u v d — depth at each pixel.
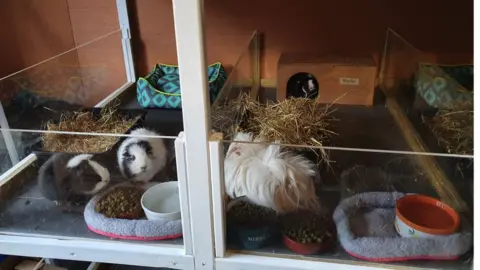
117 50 1.63
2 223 0.88
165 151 0.87
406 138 1.19
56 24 1.63
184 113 0.68
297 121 1.18
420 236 0.73
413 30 1.52
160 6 1.58
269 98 1.45
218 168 0.71
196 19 0.62
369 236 0.76
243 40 1.59
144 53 1.66
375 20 1.52
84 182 0.92
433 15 1.48
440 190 0.80
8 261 1.01
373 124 1.29
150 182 0.90
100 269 1.21
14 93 1.26
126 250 0.81
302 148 0.87
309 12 1.53
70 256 0.84
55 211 0.92
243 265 0.77
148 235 0.81
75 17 1.61
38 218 0.90
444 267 0.73
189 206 0.74
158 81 1.50
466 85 1.46
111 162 0.91
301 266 0.75
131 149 0.88
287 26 1.56
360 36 1.55
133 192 0.91
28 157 0.96
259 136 1.08
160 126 1.22
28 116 1.29
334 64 1.42
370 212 0.82
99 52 1.63
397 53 1.50
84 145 0.96
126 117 1.30
